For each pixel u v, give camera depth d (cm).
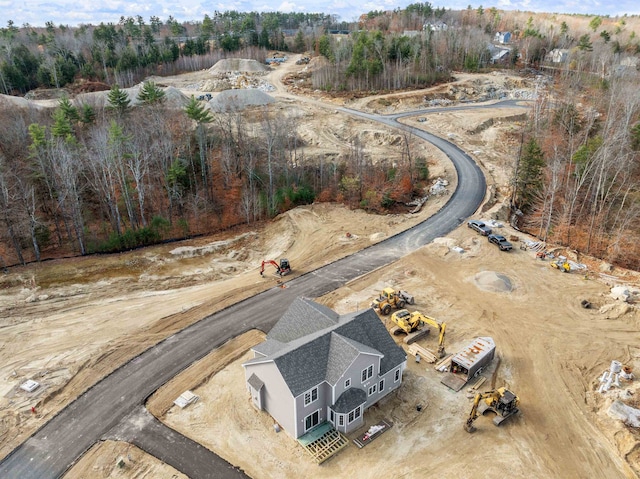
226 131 7975
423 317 3944
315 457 2939
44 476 2873
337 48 13500
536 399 3403
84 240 5897
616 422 3164
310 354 3127
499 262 5256
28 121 8219
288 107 10688
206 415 3306
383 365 3344
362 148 8075
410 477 2838
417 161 7994
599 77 11981
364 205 6856
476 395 3359
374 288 4838
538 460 2933
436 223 6253
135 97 10344
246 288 4931
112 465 2927
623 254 5553
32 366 3794
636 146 7244
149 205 6838
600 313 4344
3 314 4444
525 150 6831
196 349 3991
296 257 5584
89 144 6912
